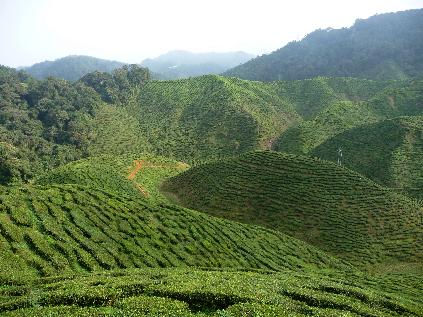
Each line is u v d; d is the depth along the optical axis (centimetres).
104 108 18688
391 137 12950
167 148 16438
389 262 6531
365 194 8425
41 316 2180
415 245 6831
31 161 13138
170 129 17850
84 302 2595
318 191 8669
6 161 11762
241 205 8719
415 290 4928
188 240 5512
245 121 17188
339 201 8281
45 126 16038
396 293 4647
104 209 5491
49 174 9738
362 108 18462
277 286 3228
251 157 10512
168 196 10325
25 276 3466
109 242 4697
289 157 10194
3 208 4606
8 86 17700
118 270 3897
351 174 9219
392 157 11938
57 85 18425
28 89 18488
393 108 18512
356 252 6869
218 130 17100
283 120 18888
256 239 6369
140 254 4666
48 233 4391
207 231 5950
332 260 6397
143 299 2445
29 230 4300
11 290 3019
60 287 2989
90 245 4422
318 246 7144
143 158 13900
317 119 17188
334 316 2514
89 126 16400
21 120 15662
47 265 3803
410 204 8169
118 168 11981
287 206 8369
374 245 6994
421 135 12575
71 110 17000
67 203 5247
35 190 5422
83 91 18912
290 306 2659
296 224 7812
